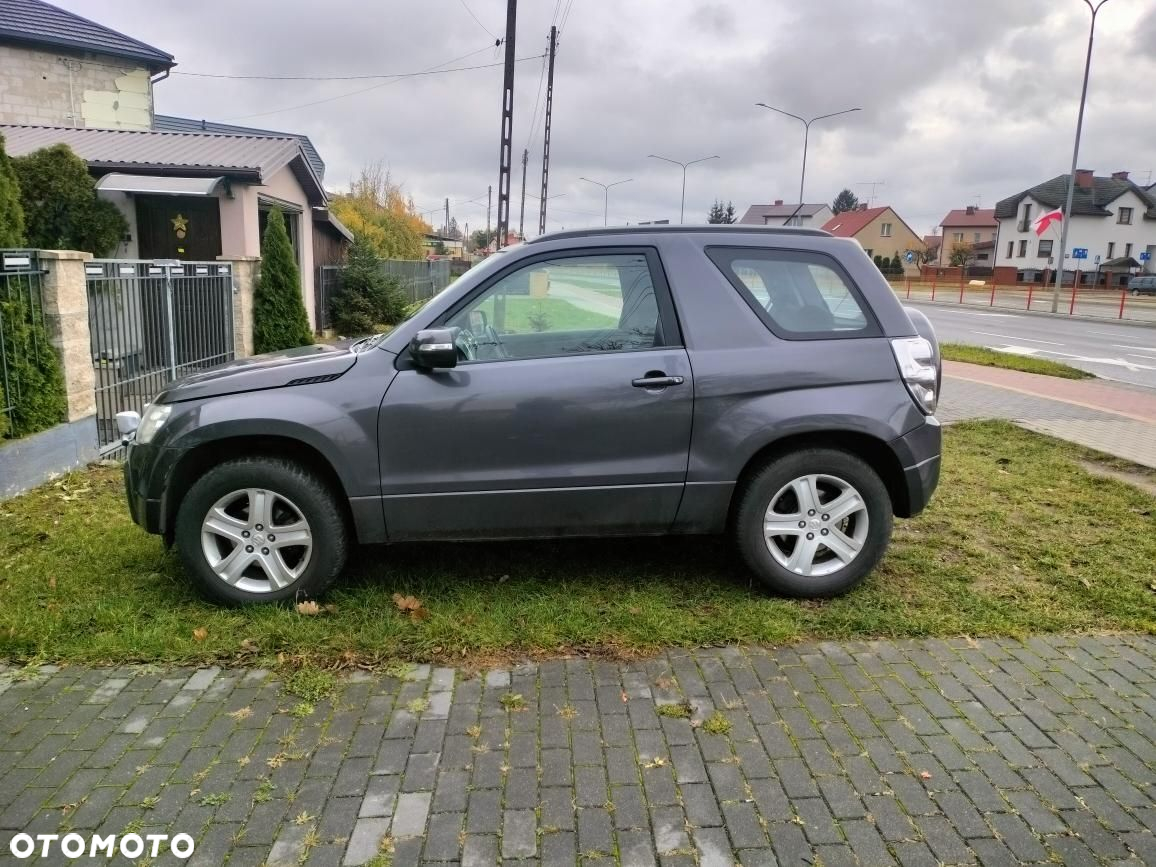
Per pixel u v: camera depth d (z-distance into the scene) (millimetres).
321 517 4016
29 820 2639
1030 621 4039
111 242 12078
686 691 3420
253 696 3359
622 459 4059
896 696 3395
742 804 2742
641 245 4219
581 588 4367
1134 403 10656
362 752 3002
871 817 2688
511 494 4031
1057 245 66250
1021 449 7613
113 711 3240
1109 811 2725
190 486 4121
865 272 4324
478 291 4129
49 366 6402
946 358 15531
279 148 14492
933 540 5133
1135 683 3516
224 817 2664
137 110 20641
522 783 2840
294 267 11648
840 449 4230
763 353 4105
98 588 4297
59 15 19922
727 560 4789
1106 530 5371
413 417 3934
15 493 5938
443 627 3857
